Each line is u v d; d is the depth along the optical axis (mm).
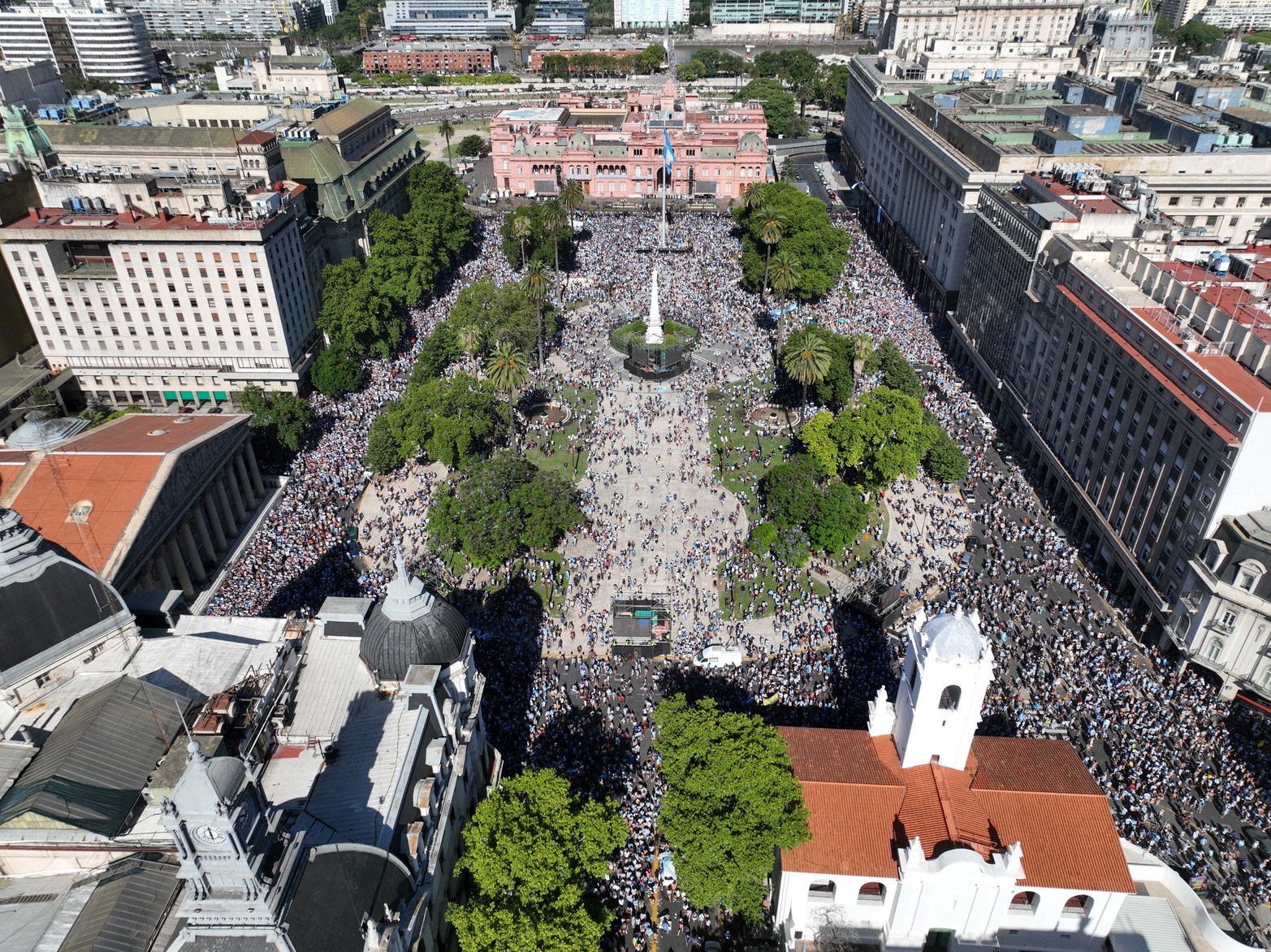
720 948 82000
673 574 130500
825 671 111062
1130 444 126062
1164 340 119312
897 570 131250
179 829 47156
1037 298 156375
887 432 144125
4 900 63094
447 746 76750
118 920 56531
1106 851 74000
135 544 109875
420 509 144625
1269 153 183750
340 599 87375
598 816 75250
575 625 120938
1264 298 130500
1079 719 103250
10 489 113875
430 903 67625
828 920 77625
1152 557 119562
